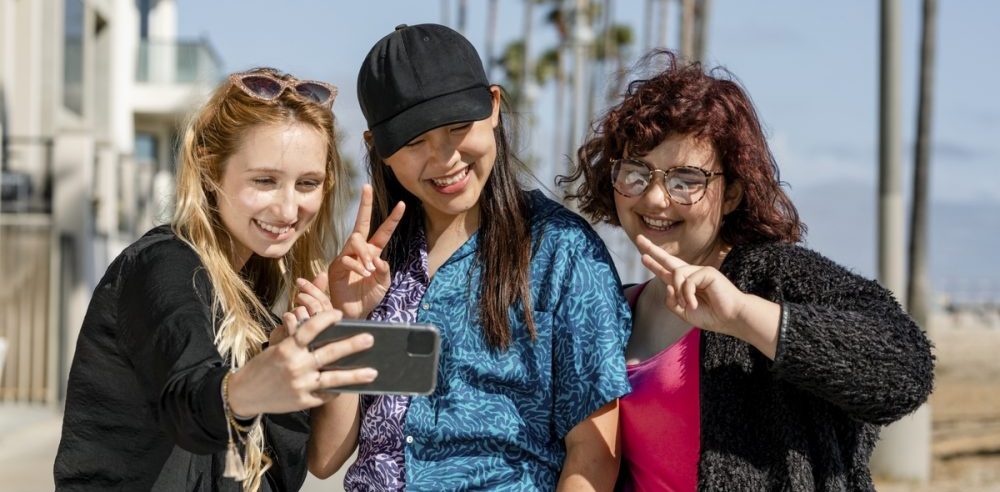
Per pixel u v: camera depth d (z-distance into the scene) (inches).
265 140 106.0
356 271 111.3
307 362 83.7
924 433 426.9
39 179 571.8
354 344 84.6
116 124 897.5
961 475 445.1
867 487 111.4
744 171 116.9
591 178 128.6
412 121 112.3
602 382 114.5
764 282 113.0
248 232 108.8
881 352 102.3
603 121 127.0
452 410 116.0
